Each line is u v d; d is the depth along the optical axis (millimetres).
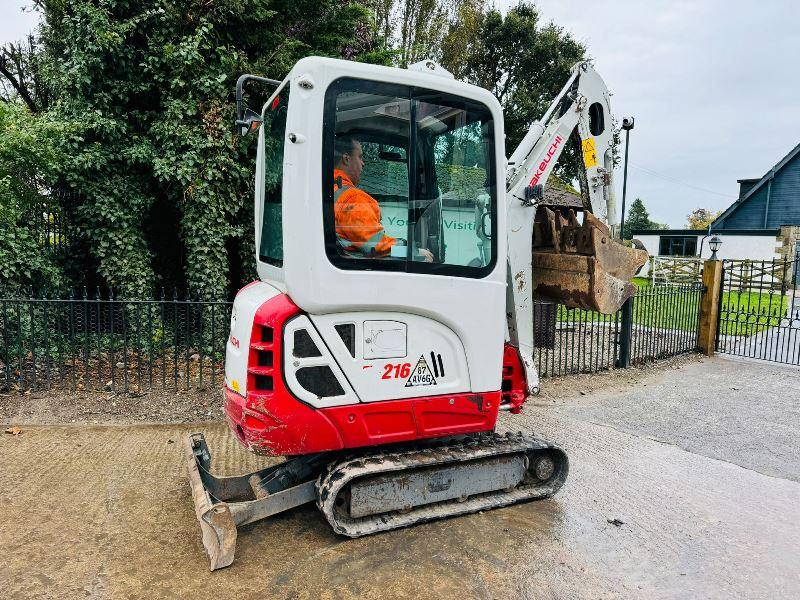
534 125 4266
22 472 4324
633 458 5008
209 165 8297
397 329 3277
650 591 3023
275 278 3439
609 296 4262
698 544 3527
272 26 9445
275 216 3523
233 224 9047
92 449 4836
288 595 2893
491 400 3627
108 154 8242
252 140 8719
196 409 5949
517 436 4035
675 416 6289
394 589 2961
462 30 19984
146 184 8688
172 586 2947
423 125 3295
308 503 3963
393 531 3549
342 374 3170
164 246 9789
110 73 8250
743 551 3465
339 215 3064
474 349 3516
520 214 4121
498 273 3566
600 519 3818
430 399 3408
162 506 3846
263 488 3703
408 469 3428
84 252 9000
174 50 8195
